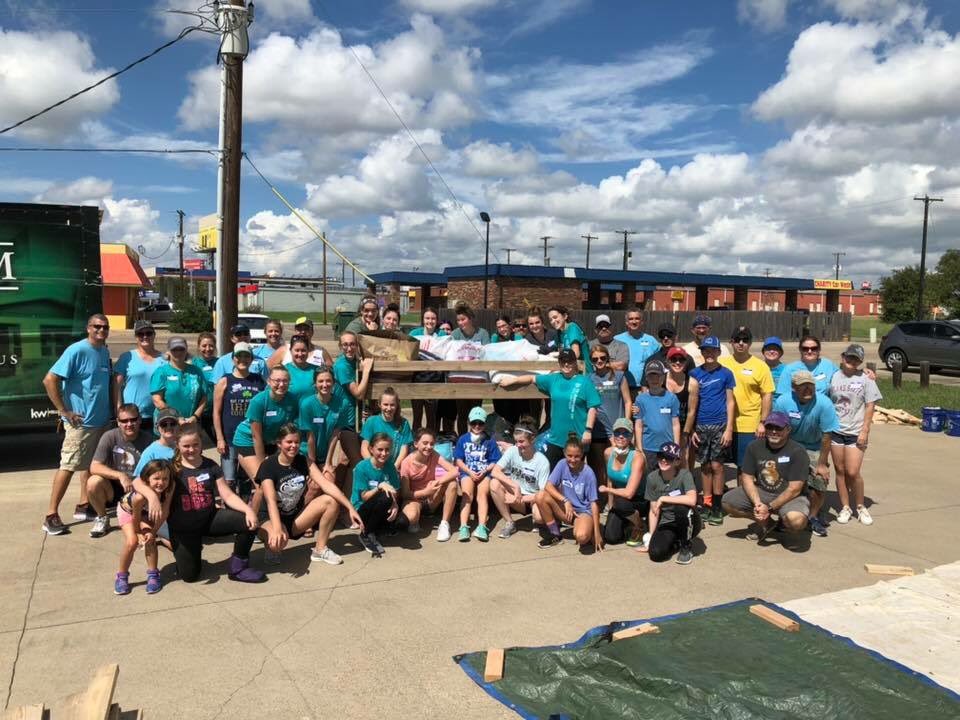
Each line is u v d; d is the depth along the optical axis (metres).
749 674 4.08
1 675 4.03
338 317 31.00
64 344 8.58
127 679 4.01
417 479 6.71
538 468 6.63
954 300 63.41
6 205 8.25
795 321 46.41
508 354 8.12
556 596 5.31
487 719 3.70
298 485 5.89
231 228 10.91
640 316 8.24
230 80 10.77
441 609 5.03
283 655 4.32
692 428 7.31
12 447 10.14
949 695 3.89
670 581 5.67
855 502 7.38
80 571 5.60
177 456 5.39
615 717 3.73
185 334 39.12
